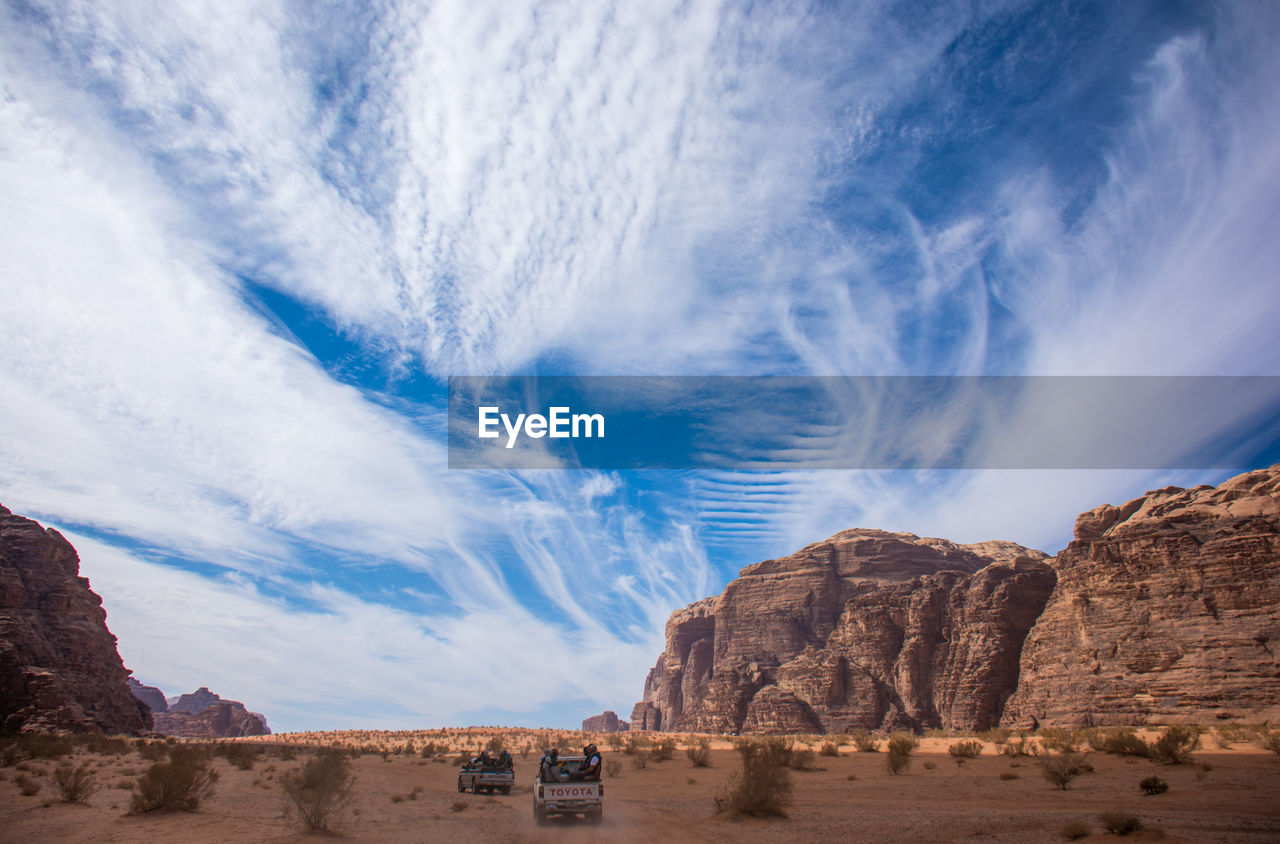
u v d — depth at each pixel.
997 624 90.69
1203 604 68.38
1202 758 35.06
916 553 128.00
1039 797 25.89
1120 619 73.25
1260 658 62.28
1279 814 19.50
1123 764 35.00
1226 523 73.94
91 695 88.31
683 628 161.25
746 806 22.41
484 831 20.31
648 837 18.73
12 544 95.50
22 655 82.88
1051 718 72.88
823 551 131.12
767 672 117.81
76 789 25.56
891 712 96.06
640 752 56.72
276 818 22.20
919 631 99.88
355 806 25.94
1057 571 85.88
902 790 29.59
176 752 24.84
